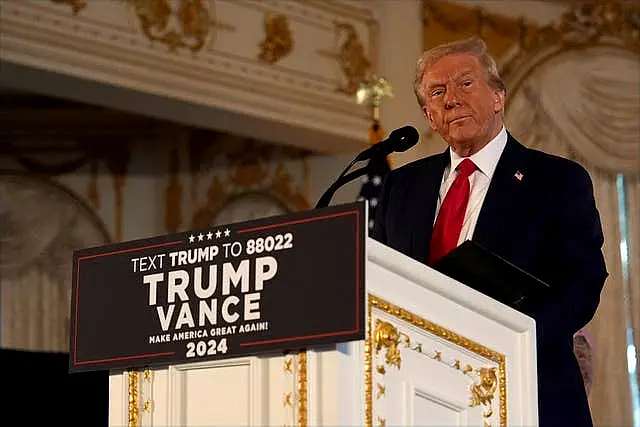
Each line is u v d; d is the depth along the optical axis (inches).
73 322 126.7
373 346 111.1
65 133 488.7
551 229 159.3
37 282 476.1
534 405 125.6
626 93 466.9
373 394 109.9
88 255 127.0
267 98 405.7
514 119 448.8
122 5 379.6
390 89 371.2
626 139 462.9
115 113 479.2
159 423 119.1
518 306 144.8
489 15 455.8
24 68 360.8
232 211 473.1
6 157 483.5
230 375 114.5
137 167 496.4
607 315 447.5
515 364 125.3
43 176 485.7
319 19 422.9
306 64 417.1
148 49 382.3
